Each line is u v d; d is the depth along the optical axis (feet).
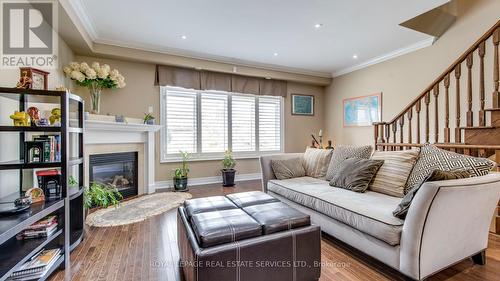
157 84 14.37
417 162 7.15
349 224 6.31
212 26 10.87
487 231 5.86
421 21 11.37
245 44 13.03
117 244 7.28
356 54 14.83
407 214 5.02
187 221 5.75
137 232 8.16
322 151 11.00
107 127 11.25
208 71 15.71
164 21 10.36
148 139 13.43
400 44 13.34
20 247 5.29
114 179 12.62
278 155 11.43
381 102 15.52
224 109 16.72
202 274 4.22
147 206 10.94
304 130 19.60
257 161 17.98
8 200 5.94
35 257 5.48
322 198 7.31
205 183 16.06
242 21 10.42
